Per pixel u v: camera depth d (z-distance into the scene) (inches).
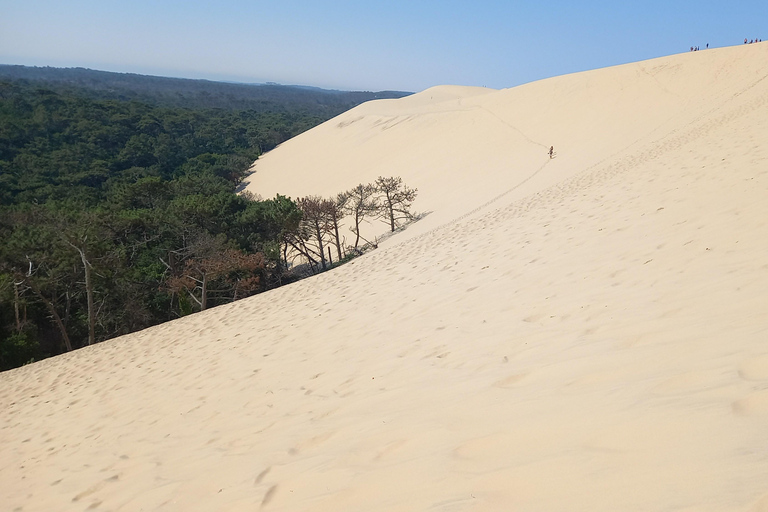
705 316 134.2
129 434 236.5
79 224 1235.9
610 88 2097.7
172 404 261.1
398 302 312.7
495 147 2011.6
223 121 4869.6
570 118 1998.0
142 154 3430.1
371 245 1416.1
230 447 168.2
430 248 507.8
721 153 446.0
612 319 160.4
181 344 426.9
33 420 342.0
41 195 2321.6
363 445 125.0
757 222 212.4
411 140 2586.1
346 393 181.2
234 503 119.6
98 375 414.3
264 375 253.1
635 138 1381.6
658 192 373.7
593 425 92.2
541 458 87.0
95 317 1042.7
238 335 385.7
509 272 291.7
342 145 3132.4
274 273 1296.8
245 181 3243.1
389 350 219.0
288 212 1344.7
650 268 205.8
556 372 130.3
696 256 199.2
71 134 3503.9
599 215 368.2
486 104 2721.5
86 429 275.3
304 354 267.0
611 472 74.8
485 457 95.3
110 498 162.7
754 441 69.5
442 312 254.7
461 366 166.2
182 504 133.5
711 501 60.3
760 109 703.7
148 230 1332.4
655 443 78.3
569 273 243.9
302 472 121.6
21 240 1103.6
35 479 221.1
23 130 3270.2
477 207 1325.0
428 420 126.3
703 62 1939.0
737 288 147.9
